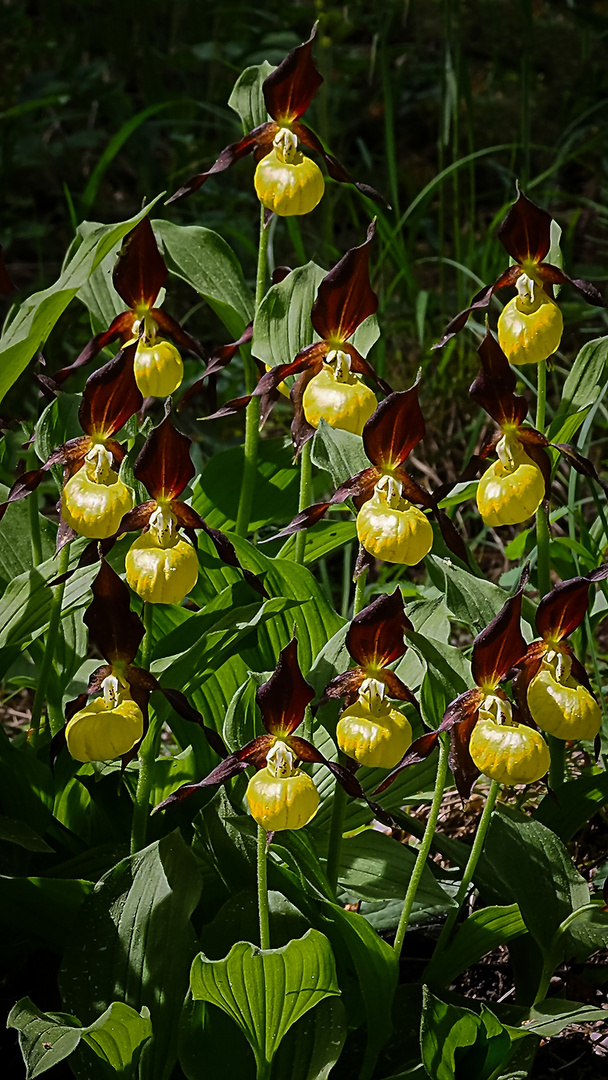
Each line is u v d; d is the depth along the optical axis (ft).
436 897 4.09
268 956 3.86
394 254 6.77
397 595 3.87
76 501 4.04
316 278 4.55
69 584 4.32
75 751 3.95
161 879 4.05
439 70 6.97
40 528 4.58
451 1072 3.94
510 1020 4.07
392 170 6.66
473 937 4.08
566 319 6.99
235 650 4.17
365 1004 4.00
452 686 3.99
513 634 3.88
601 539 4.85
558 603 3.91
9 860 4.26
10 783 4.21
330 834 4.11
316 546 4.65
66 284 4.01
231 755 3.90
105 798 4.32
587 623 4.46
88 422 4.07
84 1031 3.87
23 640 4.30
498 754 3.88
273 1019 3.93
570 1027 4.22
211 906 4.22
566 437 4.40
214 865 4.13
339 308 4.18
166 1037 4.01
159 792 4.31
